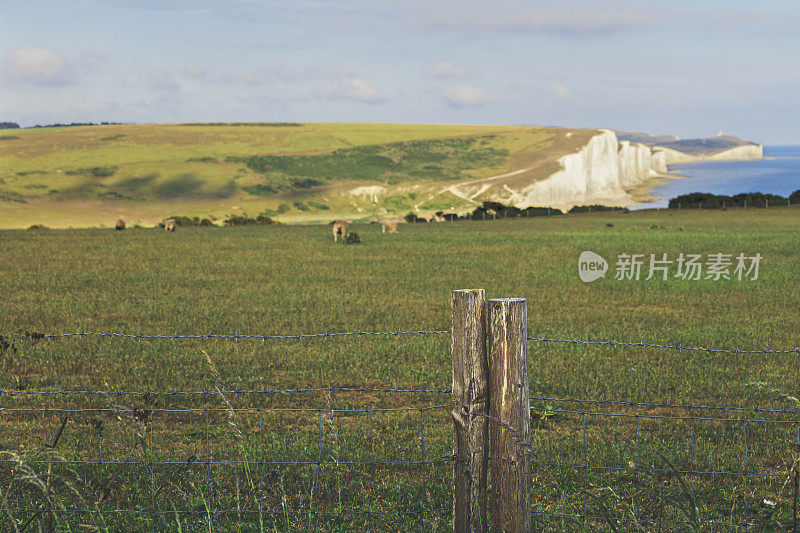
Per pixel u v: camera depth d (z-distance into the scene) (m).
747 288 19.00
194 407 8.19
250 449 6.45
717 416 7.71
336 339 12.13
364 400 8.54
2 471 5.37
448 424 7.49
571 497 5.30
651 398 8.47
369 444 6.69
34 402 8.25
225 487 5.48
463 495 3.82
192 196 154.25
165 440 6.89
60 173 163.12
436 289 19.20
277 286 19.83
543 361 10.39
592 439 6.88
